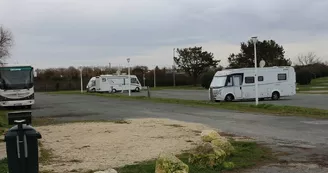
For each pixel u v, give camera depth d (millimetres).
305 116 19516
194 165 8391
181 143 11852
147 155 10047
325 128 14953
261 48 70812
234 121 18078
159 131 14656
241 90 33125
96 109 27578
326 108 23859
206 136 9805
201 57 84375
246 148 10492
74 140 12812
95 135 13875
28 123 6508
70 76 88938
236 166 8438
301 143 11586
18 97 29641
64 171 8391
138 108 27484
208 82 64875
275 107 23406
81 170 8477
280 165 8633
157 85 85812
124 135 13695
